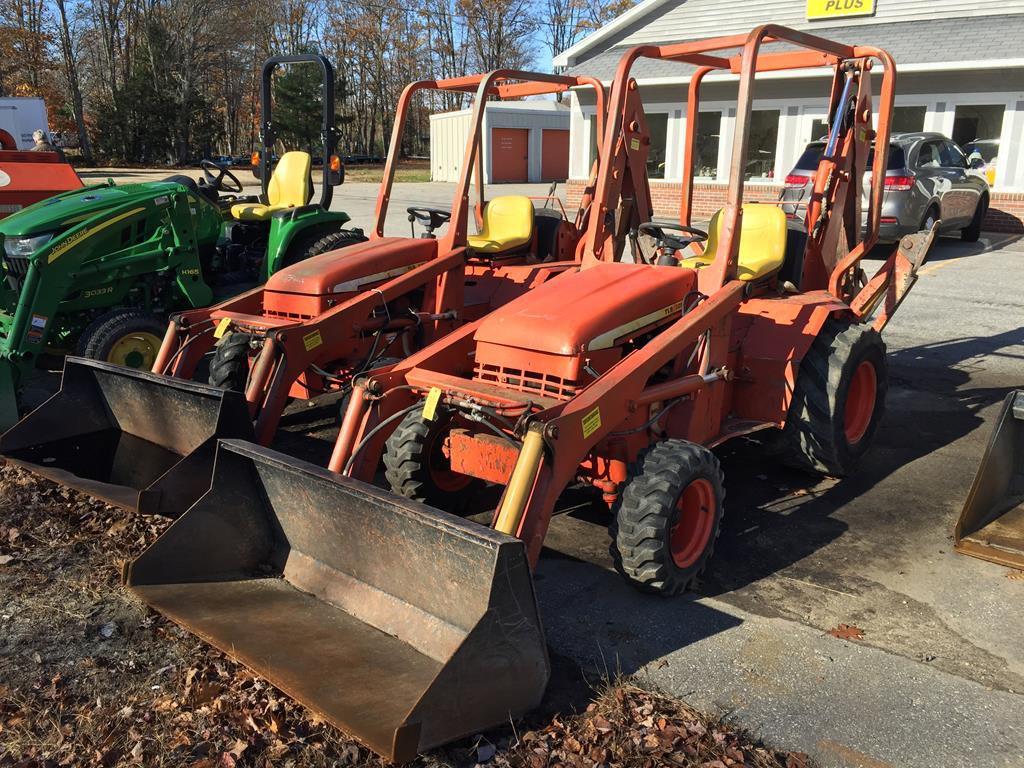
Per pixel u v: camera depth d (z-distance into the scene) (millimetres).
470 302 5887
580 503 4695
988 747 2721
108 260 6371
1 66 40281
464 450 3812
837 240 5617
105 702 2939
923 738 2764
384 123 55906
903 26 16000
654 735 2746
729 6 17781
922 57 14578
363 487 3043
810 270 5480
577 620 3490
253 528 3525
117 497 4027
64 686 3018
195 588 3332
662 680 3074
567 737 2758
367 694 2691
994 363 7301
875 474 5059
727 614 3533
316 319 5008
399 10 53125
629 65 4691
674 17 18562
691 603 3625
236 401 4016
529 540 3129
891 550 4102
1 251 6312
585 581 3826
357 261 5430
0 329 6234
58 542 4070
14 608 3514
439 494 4215
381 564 3162
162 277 6777
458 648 2529
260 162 8180
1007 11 15219
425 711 2473
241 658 2879
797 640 3330
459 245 5715
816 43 4582
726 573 3891
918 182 11789
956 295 9812
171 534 3303
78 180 8836
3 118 15891
